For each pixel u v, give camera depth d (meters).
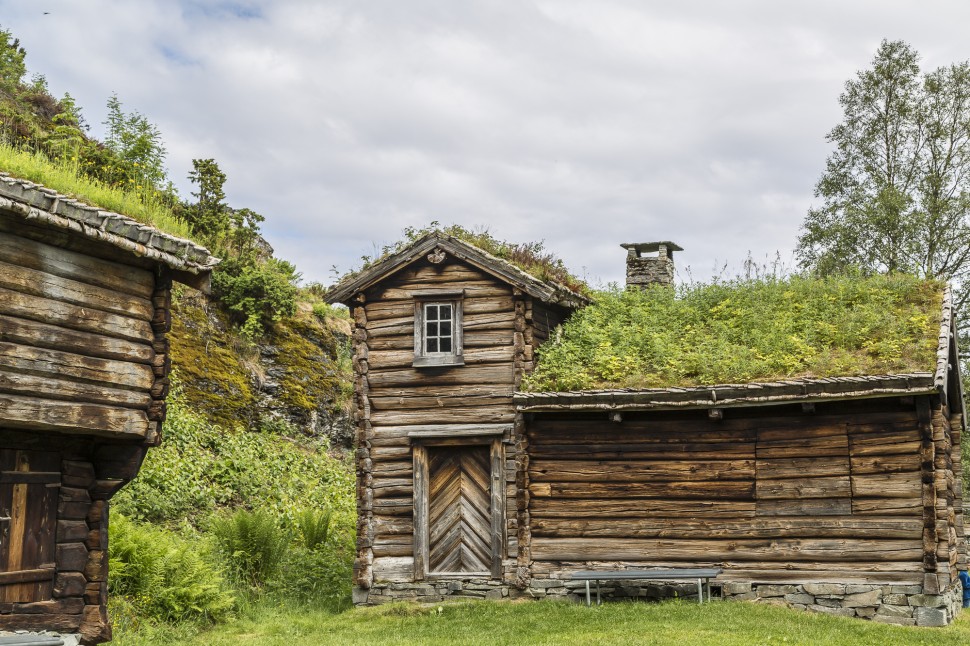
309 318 29.83
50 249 10.34
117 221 10.52
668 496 15.41
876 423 14.34
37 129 24.34
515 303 16.80
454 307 17.08
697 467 15.30
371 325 17.31
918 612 13.73
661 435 15.56
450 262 17.20
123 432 11.08
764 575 14.72
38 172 10.99
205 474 21.28
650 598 15.36
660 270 21.92
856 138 31.77
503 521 16.25
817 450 14.66
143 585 13.81
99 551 11.39
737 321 17.03
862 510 14.28
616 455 15.73
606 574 14.68
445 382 16.86
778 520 14.73
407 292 17.23
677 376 15.55
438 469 16.88
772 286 18.28
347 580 17.56
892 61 31.50
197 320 25.81
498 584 16.08
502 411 16.55
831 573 14.35
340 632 13.80
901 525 14.03
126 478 11.52
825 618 13.34
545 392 15.57
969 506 21.16
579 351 16.83
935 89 30.84
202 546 16.19
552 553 15.82
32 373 10.00
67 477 11.20
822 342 15.72
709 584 14.83
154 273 11.71
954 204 29.45
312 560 17.94
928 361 14.16
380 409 17.03
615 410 15.24
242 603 15.25
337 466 25.72
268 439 24.84
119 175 24.00
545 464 16.03
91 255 10.83
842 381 13.97
